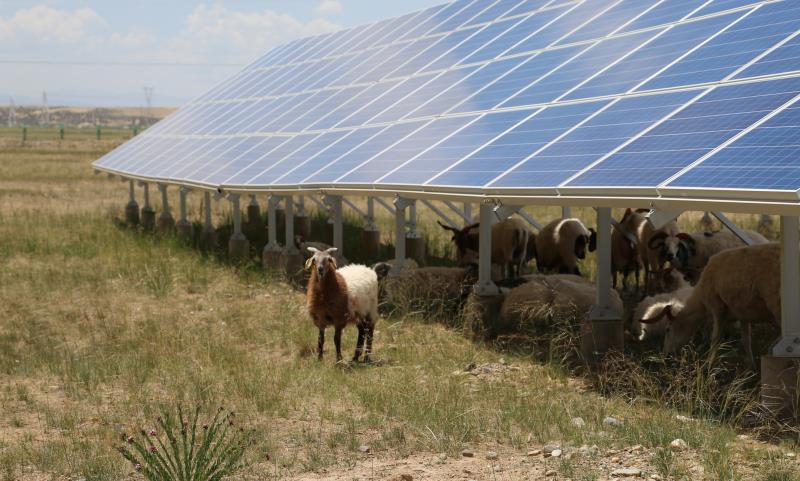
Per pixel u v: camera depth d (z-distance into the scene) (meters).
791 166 7.53
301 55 28.66
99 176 47.78
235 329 13.84
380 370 11.16
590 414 8.95
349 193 14.02
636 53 12.49
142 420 9.21
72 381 10.83
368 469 7.53
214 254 21.05
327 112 20.00
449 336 13.03
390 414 9.16
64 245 22.64
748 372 10.30
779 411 8.52
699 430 8.16
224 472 7.02
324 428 8.82
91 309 15.53
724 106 9.37
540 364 11.27
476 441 8.29
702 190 7.93
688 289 12.78
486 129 13.06
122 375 11.08
